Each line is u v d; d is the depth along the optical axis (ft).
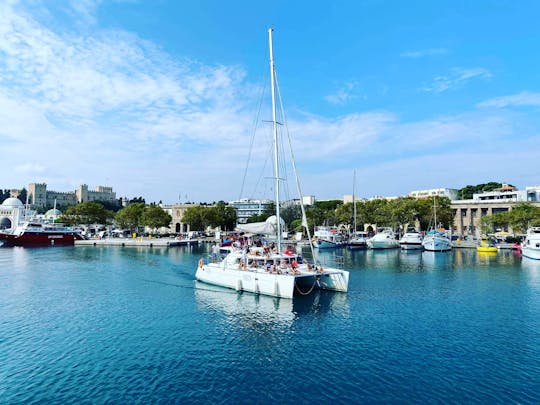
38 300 107.14
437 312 92.68
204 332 77.92
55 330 79.51
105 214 503.20
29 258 221.66
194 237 398.21
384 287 125.18
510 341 71.92
